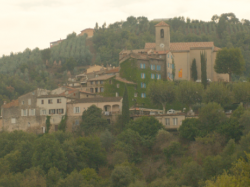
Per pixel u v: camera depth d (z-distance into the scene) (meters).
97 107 192.75
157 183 137.25
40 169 147.38
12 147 172.38
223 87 192.12
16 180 137.62
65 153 157.50
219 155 144.62
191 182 133.62
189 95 193.62
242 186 92.94
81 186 133.50
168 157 159.50
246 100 187.00
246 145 144.25
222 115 166.38
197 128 165.88
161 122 180.38
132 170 152.38
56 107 199.88
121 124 184.12
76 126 193.38
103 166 161.50
